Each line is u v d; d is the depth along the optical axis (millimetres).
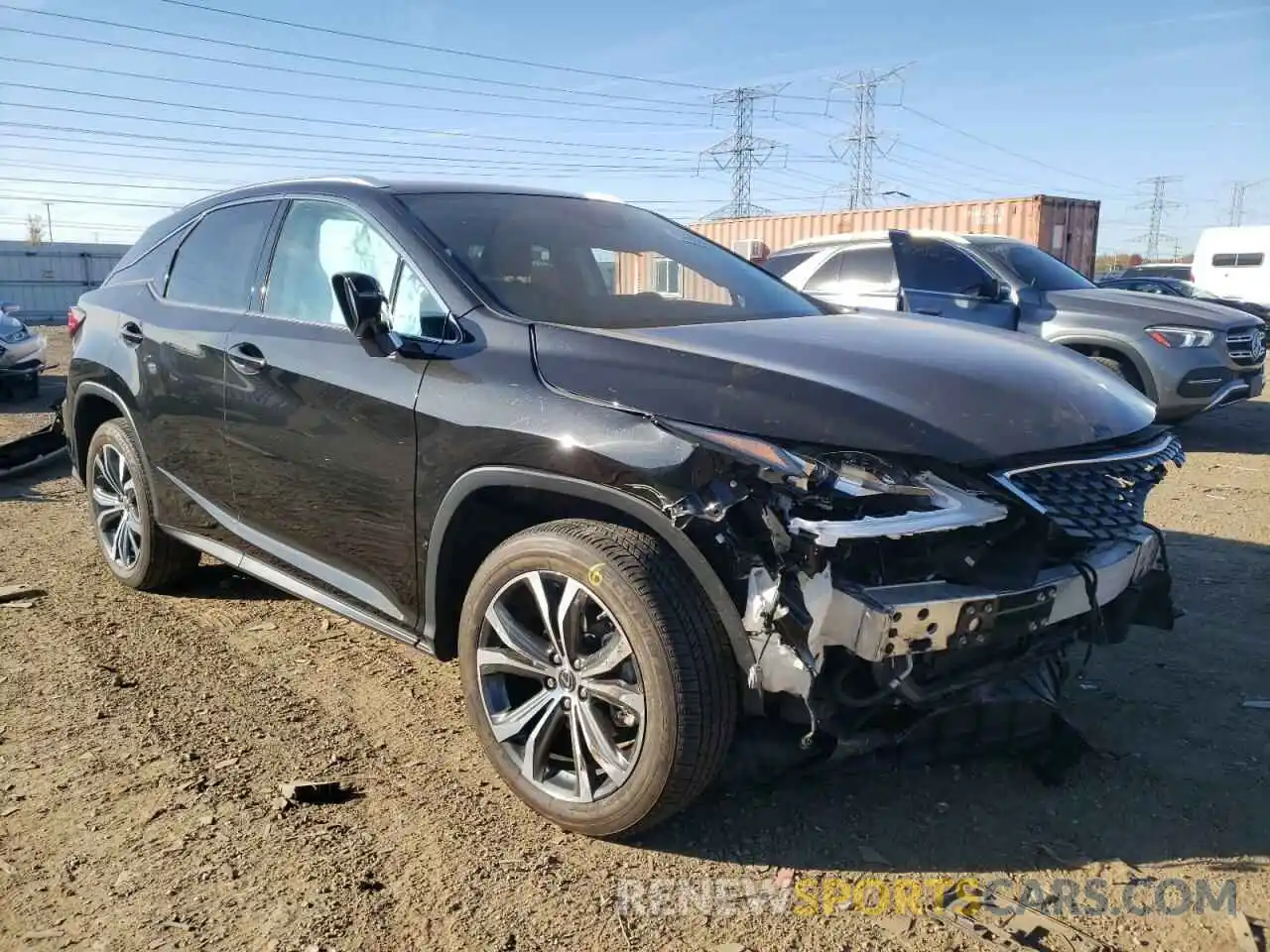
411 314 3305
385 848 2748
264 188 4203
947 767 3170
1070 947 2352
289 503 3625
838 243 9422
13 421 10234
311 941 2369
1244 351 8602
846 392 2658
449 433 2943
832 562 2449
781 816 2906
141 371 4363
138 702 3633
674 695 2516
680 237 4234
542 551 2744
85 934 2393
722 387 2664
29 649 4117
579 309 3326
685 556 2539
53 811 2910
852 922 2449
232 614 4547
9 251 38969
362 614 3451
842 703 2584
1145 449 2943
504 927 2430
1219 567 5125
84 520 6266
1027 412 2773
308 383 3439
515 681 3029
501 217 3691
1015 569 2592
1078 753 3096
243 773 3141
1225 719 3461
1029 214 14984
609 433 2619
